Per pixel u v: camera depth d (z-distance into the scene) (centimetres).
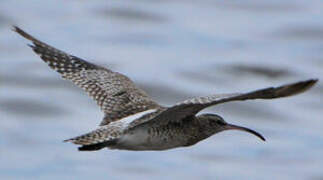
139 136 1097
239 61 3028
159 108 1165
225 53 3178
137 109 1182
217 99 966
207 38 3422
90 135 1070
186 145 1177
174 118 1105
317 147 2455
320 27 3453
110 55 3081
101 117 2520
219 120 1218
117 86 1223
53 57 1245
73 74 1238
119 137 1077
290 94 948
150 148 1116
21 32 1246
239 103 2577
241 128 1231
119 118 1170
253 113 2564
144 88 2659
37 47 1244
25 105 2573
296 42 3338
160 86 2678
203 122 1197
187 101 991
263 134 2500
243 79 2841
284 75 2911
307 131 2523
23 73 2744
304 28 3475
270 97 949
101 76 1236
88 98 2617
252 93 945
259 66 2958
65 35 3350
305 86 945
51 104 2575
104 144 1077
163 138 1121
